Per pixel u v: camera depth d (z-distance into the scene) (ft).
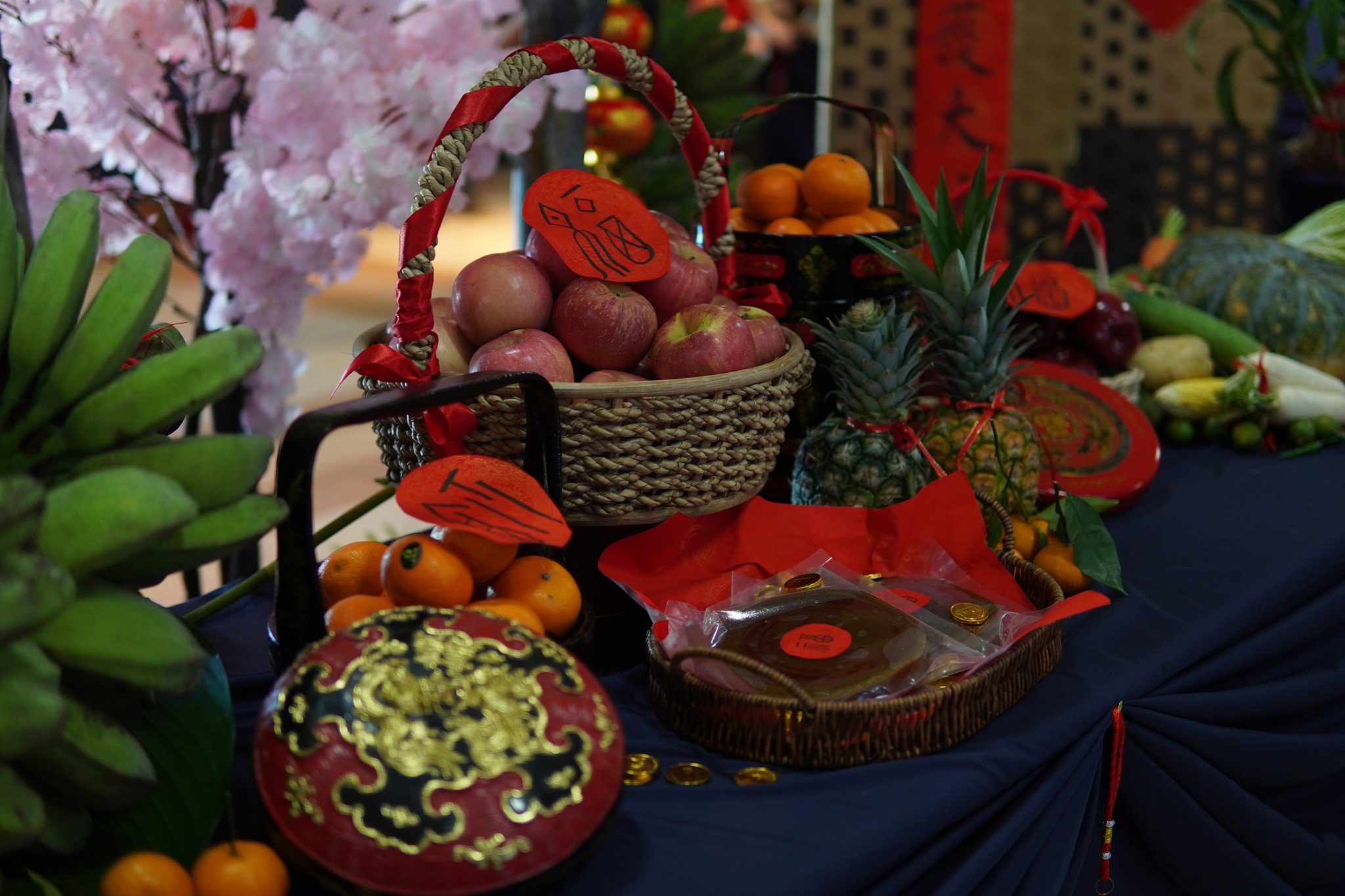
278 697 2.41
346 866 2.23
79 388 2.56
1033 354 5.95
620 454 3.41
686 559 3.74
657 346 3.66
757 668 2.99
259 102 4.65
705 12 6.99
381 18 4.71
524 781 2.27
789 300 4.60
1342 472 5.66
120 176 5.20
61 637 2.30
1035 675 3.48
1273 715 4.31
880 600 3.50
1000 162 9.51
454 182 3.28
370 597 3.05
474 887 2.21
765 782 2.94
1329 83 8.72
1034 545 4.33
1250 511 5.14
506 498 3.05
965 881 2.97
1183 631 3.93
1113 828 3.74
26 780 2.31
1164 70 9.58
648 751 3.15
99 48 4.55
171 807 2.64
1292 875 4.29
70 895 2.47
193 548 2.51
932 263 5.05
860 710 2.97
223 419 5.38
